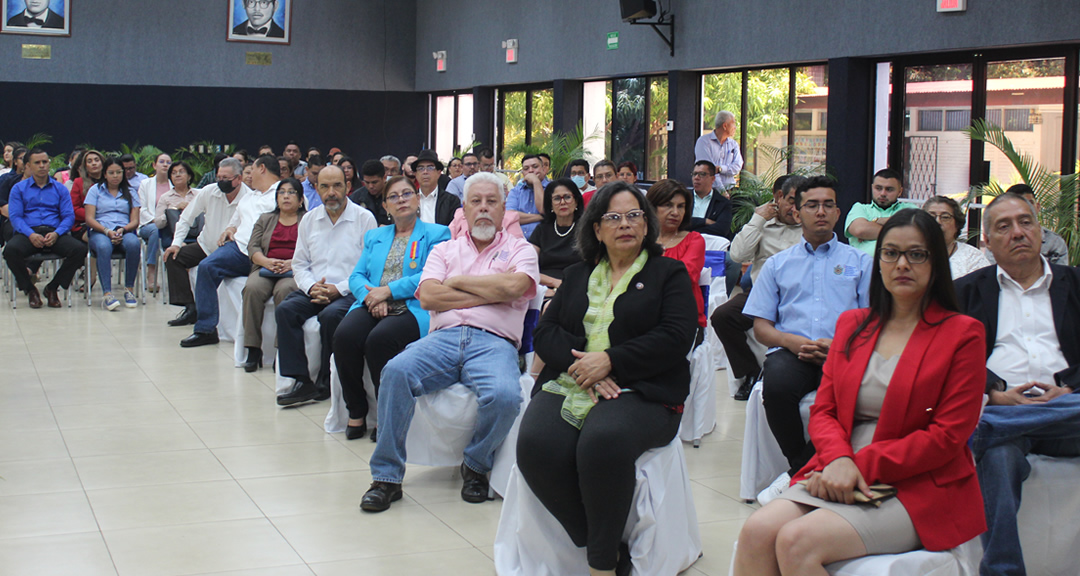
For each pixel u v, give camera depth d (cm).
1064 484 289
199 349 673
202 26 1570
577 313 316
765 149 1016
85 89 1526
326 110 1650
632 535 292
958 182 819
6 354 639
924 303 255
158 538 331
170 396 538
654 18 1099
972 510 246
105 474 401
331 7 1634
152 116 1562
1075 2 696
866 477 244
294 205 618
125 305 855
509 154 1366
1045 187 631
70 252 834
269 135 1623
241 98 1602
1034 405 285
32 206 828
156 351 662
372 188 736
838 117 891
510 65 1407
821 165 925
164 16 1552
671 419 304
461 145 1612
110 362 623
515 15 1386
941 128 832
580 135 1244
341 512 362
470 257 409
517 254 405
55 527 339
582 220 324
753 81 1022
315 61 1634
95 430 467
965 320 249
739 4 991
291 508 365
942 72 827
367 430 472
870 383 260
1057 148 746
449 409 382
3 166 1181
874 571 229
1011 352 322
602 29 1202
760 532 242
